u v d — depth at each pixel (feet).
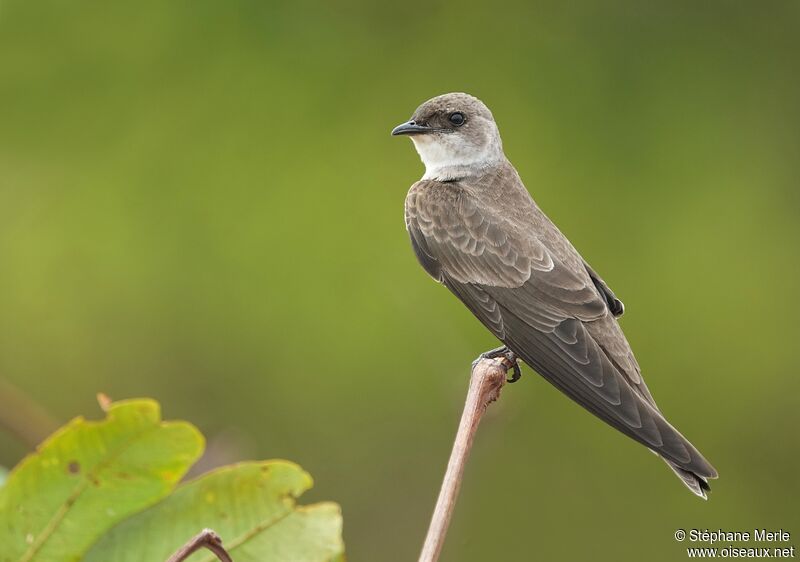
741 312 44.65
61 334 46.39
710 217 45.19
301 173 45.47
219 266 45.44
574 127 45.96
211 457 27.81
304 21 46.88
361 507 44.91
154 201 45.62
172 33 45.96
